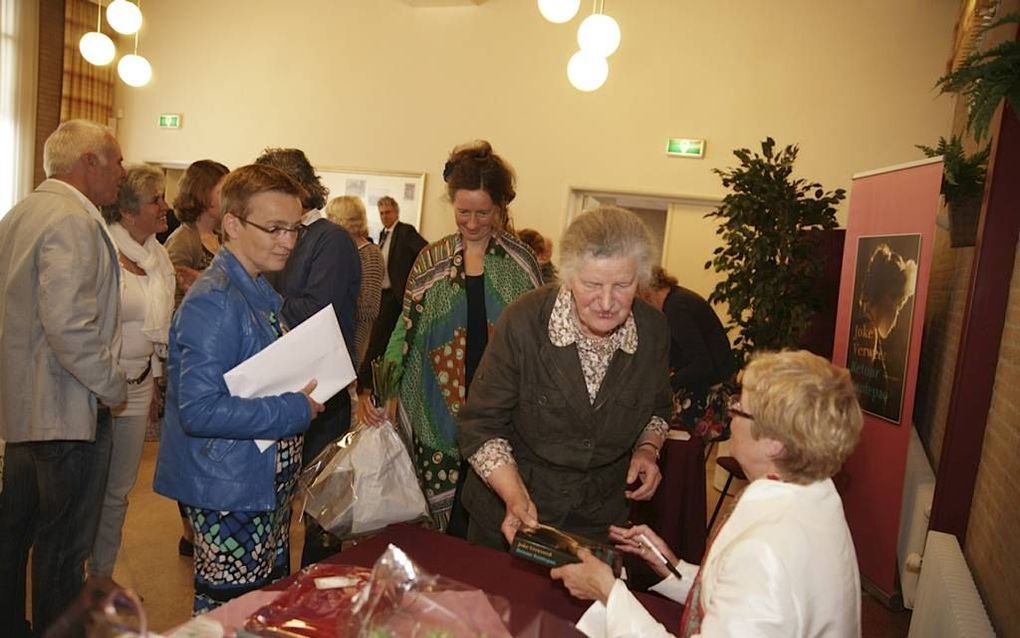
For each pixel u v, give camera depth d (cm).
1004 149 251
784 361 100
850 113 584
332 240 218
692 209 644
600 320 138
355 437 177
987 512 230
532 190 682
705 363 310
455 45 705
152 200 239
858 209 365
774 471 99
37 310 188
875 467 335
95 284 191
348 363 171
